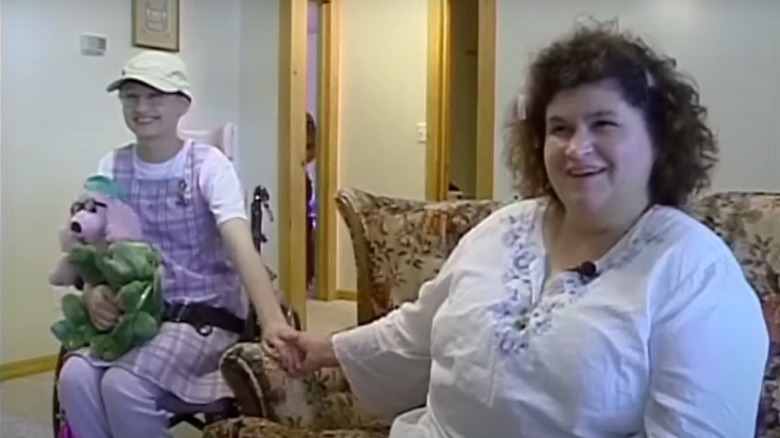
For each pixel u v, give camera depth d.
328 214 6.00
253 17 5.14
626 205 1.26
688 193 1.31
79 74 4.27
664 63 1.27
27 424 3.22
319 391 1.63
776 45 3.83
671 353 1.12
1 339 3.95
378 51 5.89
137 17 4.56
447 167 5.82
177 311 1.97
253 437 1.43
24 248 4.04
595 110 1.23
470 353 1.26
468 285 1.34
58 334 1.97
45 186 4.13
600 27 1.43
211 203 1.99
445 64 5.74
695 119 1.29
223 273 2.04
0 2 3.87
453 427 1.29
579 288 1.22
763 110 3.87
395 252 1.82
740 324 1.15
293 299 5.08
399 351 1.50
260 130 5.15
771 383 1.51
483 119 4.29
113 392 1.84
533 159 1.39
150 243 2.02
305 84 5.12
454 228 1.81
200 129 4.97
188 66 4.88
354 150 6.02
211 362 1.95
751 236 1.57
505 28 4.24
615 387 1.14
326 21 5.93
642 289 1.17
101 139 4.41
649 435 1.12
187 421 2.02
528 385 1.19
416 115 5.81
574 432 1.15
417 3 5.75
